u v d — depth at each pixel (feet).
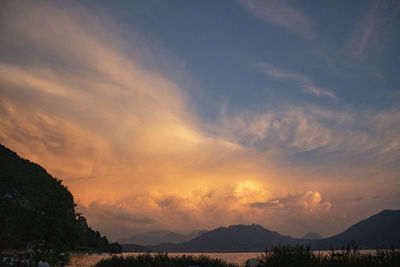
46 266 66.33
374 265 45.96
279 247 63.82
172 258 90.74
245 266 72.28
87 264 177.78
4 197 501.56
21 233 104.37
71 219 112.78
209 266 85.25
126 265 88.89
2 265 112.57
